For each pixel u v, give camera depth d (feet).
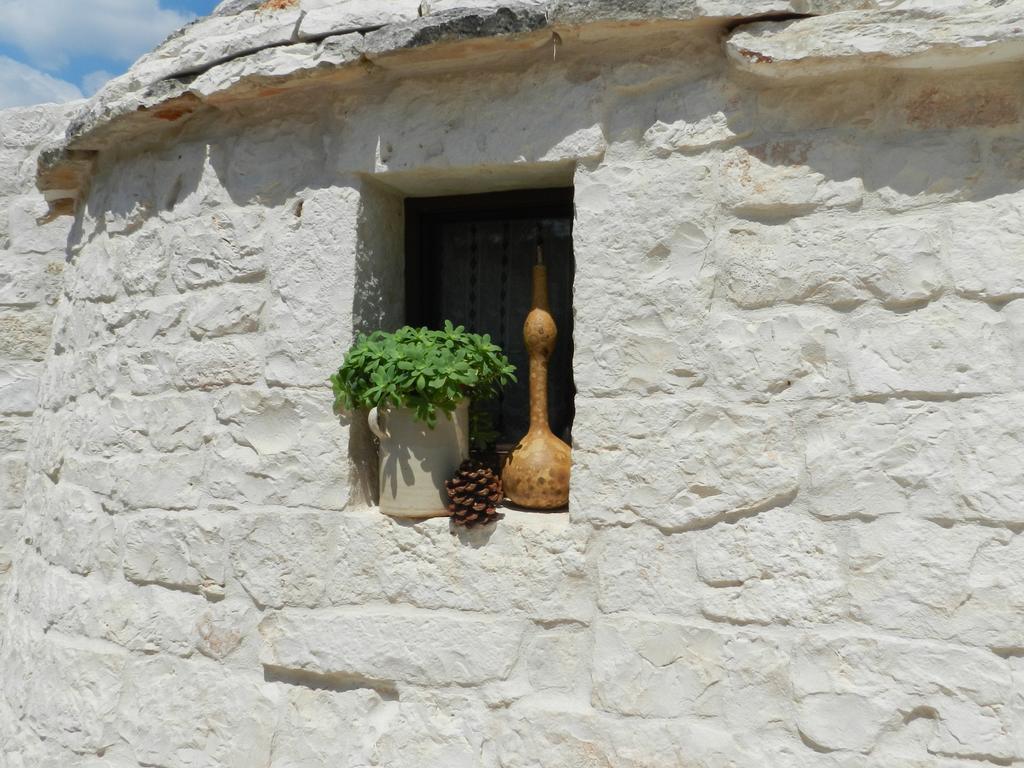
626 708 8.17
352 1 9.11
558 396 10.07
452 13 8.39
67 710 10.36
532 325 9.11
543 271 9.33
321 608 9.18
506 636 8.52
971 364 7.49
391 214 9.93
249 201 9.77
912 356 7.63
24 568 12.36
